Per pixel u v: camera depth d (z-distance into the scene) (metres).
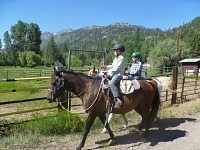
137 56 7.50
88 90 6.10
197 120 8.96
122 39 108.88
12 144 6.03
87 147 6.17
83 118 8.28
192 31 111.25
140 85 6.55
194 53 72.94
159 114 9.66
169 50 51.25
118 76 5.96
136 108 7.22
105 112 6.34
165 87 11.27
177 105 11.52
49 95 6.06
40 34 116.06
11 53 108.00
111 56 69.12
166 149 6.12
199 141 6.73
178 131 7.63
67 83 6.10
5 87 15.61
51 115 7.74
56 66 6.13
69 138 6.69
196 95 14.88
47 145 6.18
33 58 84.81
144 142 6.61
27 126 6.90
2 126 6.74
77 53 77.12
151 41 93.94
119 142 6.57
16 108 10.66
